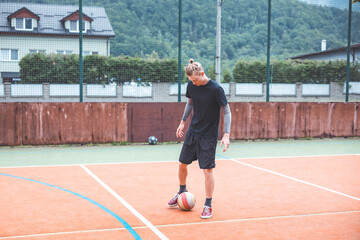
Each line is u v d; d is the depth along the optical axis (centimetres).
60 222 418
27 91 1769
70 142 1102
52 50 2089
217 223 418
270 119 1251
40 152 986
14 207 477
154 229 396
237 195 543
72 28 2183
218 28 1455
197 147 448
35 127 1078
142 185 603
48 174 692
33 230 391
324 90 2286
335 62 2270
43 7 2352
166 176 677
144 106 1151
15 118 1064
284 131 1266
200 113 443
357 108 1337
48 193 549
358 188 590
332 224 416
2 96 1748
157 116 1162
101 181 632
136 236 374
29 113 1072
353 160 868
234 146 1116
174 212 459
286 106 1263
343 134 1325
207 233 385
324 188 589
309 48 2550
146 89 1817
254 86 2164
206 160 439
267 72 1288
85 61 1830
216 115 445
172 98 1805
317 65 2259
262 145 1141
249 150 1035
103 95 1839
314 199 522
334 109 1312
